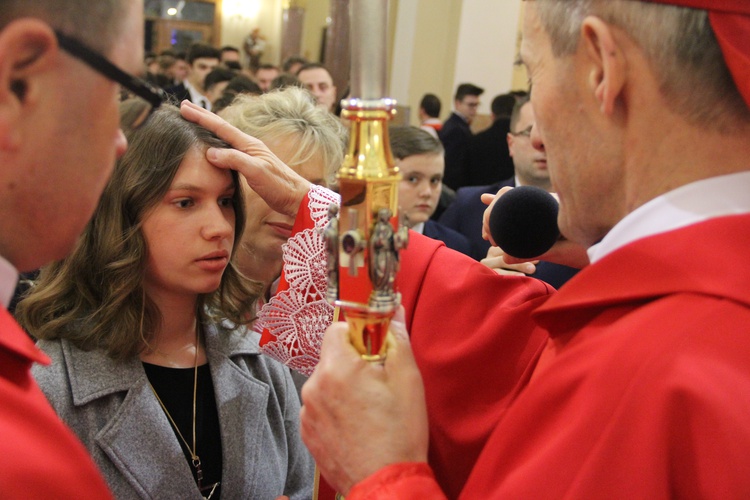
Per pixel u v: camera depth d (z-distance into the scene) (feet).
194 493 3.80
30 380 2.29
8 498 1.89
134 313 3.82
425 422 2.69
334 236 2.58
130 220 3.80
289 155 5.62
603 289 2.43
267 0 42.39
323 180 5.70
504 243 3.30
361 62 2.50
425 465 2.59
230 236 3.96
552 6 2.50
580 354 2.38
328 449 2.66
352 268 2.53
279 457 4.29
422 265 3.72
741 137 2.34
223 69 17.06
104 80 2.26
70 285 3.88
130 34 2.33
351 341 2.70
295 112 5.86
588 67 2.48
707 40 2.26
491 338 3.39
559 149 2.62
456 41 21.88
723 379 2.06
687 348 2.12
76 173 2.28
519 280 3.64
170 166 3.76
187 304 4.08
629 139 2.44
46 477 1.99
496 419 3.24
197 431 4.01
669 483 2.04
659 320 2.22
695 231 2.29
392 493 2.47
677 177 2.39
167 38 41.57
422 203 8.47
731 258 2.22
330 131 5.86
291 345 4.08
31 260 2.37
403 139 8.43
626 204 2.53
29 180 2.20
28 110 2.13
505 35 21.91
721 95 2.30
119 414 3.72
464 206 9.05
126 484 3.69
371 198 2.49
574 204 2.66
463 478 3.29
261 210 5.26
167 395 3.99
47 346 3.82
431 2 22.07
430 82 22.50
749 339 2.10
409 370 2.73
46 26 2.06
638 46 2.34
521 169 8.32
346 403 2.62
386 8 2.49
